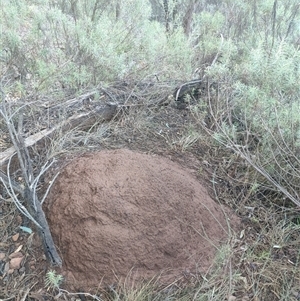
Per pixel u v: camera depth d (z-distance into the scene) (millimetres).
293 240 2547
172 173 2643
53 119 3195
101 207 2342
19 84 3070
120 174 2500
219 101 3225
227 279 2260
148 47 3699
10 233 2504
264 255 2410
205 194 2705
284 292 2246
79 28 3492
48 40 3635
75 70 3375
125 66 3615
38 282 2268
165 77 3760
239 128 3203
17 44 3291
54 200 2504
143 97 3543
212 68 3189
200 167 2977
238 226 2619
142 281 2236
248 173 2904
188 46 3914
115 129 3234
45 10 3977
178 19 4438
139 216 2342
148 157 2787
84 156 2836
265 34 3277
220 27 3947
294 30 3744
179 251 2355
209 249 2422
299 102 2768
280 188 2551
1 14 3506
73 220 2367
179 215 2436
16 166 2779
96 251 2264
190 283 2250
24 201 2615
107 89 3480
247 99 2857
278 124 2598
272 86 2730
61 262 2312
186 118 3490
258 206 2760
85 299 2193
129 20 4094
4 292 2232
